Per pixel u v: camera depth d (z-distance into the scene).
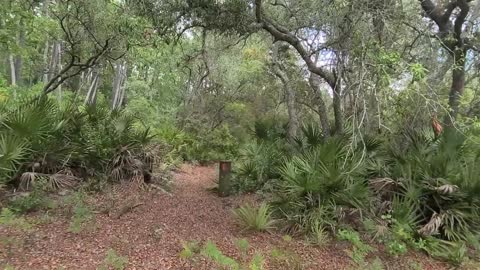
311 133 9.27
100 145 8.36
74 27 10.76
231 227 6.39
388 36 7.35
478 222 6.07
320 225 6.00
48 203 6.30
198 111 19.78
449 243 5.68
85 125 8.55
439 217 5.96
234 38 11.48
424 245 5.73
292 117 11.79
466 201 6.11
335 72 8.34
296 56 12.98
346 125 8.30
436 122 7.40
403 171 6.60
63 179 7.20
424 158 6.75
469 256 5.60
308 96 12.52
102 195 7.64
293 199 6.43
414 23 7.90
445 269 5.29
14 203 6.00
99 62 11.92
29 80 21.61
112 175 8.48
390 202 6.34
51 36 11.12
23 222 5.35
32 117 6.70
